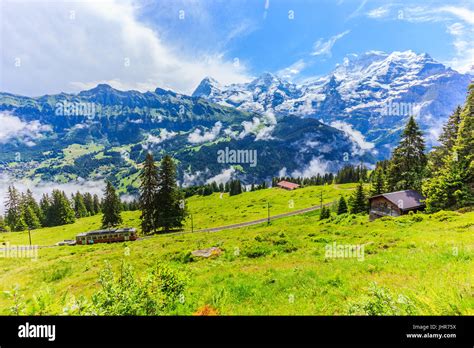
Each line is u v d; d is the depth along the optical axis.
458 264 9.32
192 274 14.63
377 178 58.47
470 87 34.97
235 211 114.00
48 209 114.19
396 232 21.28
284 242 23.27
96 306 5.96
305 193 130.75
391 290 7.74
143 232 66.31
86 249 46.66
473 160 31.78
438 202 34.09
